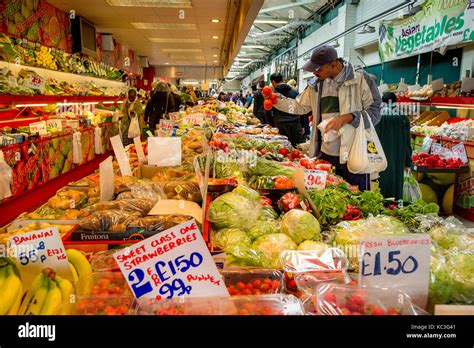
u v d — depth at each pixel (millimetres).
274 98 3881
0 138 4688
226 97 18125
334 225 1786
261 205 1896
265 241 1521
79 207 2129
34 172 5406
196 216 1777
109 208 1851
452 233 1589
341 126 3002
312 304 1104
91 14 8320
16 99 5773
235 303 1064
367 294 1084
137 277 1069
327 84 3305
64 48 8203
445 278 1194
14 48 6016
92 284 1162
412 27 8688
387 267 1126
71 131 6945
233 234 1566
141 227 1565
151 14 8117
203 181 1861
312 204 1856
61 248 1163
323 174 2285
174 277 1082
